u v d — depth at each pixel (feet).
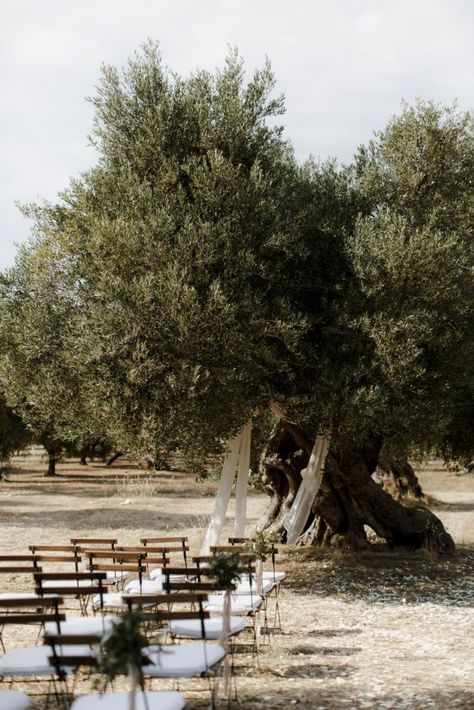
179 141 52.03
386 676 29.58
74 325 50.37
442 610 44.14
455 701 25.77
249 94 52.75
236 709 25.45
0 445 117.70
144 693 20.26
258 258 49.49
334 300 50.78
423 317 49.83
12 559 38.01
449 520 88.07
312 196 55.16
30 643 35.06
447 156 57.88
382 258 49.98
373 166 57.77
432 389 53.67
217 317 45.32
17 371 53.47
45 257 53.31
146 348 46.44
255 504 107.55
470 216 58.70
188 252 46.96
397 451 62.28
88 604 42.60
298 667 31.07
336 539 62.90
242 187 48.47
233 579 25.96
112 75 53.11
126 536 73.36
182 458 53.21
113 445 55.26
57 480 152.97
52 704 25.82
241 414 50.14
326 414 49.62
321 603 46.14
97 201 52.85
